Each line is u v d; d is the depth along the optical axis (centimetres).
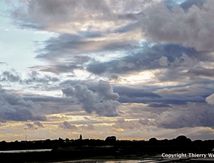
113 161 14225
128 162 13538
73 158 15975
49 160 14600
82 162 13562
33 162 13562
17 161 13862
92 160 14900
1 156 14725
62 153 17612
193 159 15975
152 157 17725
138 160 15025
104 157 17212
